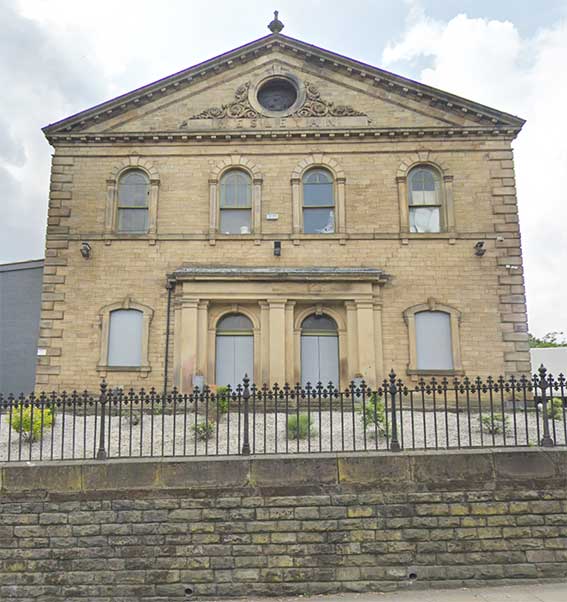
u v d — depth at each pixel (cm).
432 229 1934
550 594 830
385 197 1933
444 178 1938
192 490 905
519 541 901
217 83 2023
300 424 1180
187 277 1828
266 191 1947
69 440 1181
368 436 1174
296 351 1845
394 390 986
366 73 2002
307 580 881
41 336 1836
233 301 1852
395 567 888
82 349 1833
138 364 1827
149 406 1658
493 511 909
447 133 1961
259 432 1216
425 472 918
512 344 1823
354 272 1831
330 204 1952
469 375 1803
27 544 888
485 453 928
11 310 2123
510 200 1916
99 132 1967
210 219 1925
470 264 1878
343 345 1850
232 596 875
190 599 872
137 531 893
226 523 897
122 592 875
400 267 1884
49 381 1809
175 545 889
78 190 1939
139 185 1969
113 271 1881
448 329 1847
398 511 905
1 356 2094
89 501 902
